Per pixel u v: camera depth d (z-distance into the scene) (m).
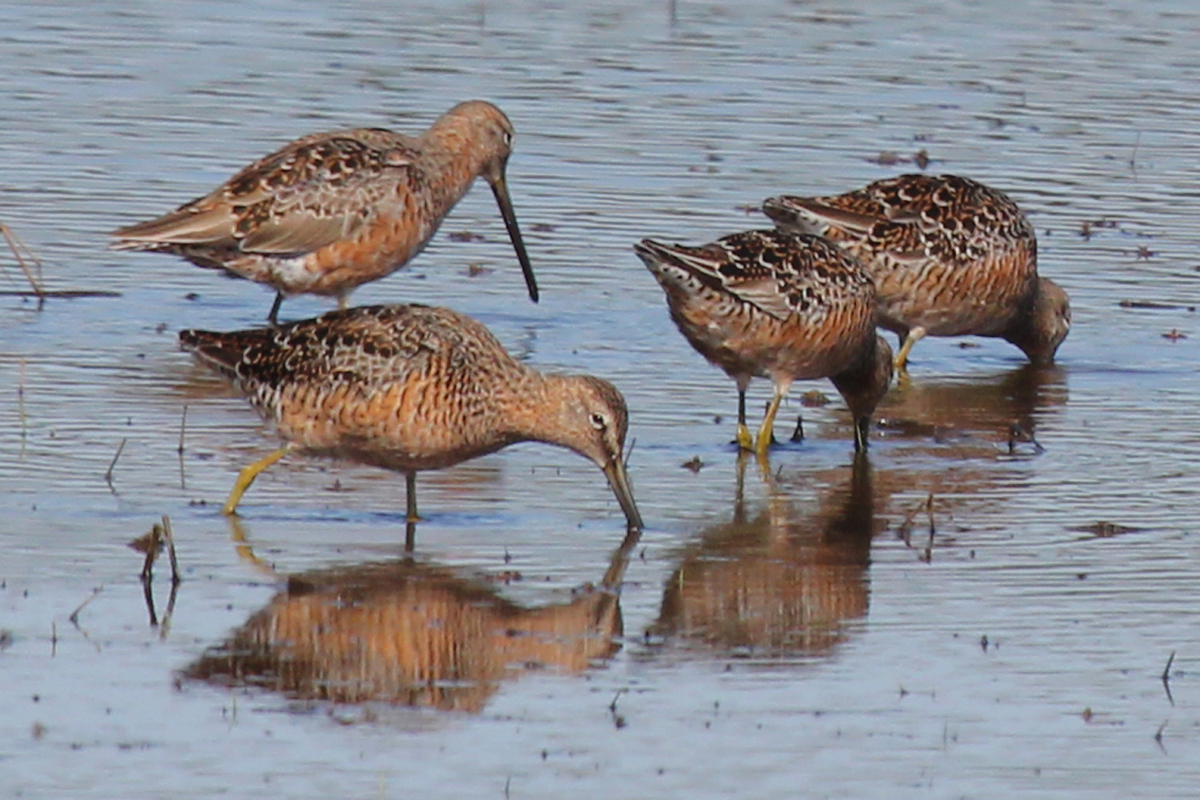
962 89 24.45
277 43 25.28
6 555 12.41
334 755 10.14
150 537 12.12
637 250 15.30
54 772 9.84
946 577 12.71
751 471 14.80
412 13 26.92
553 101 23.36
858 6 27.89
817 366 15.44
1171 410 16.56
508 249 19.56
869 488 14.48
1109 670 11.37
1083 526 13.67
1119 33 26.89
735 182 20.95
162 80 23.58
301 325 13.27
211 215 17.27
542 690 10.98
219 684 10.85
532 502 13.90
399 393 12.95
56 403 15.35
